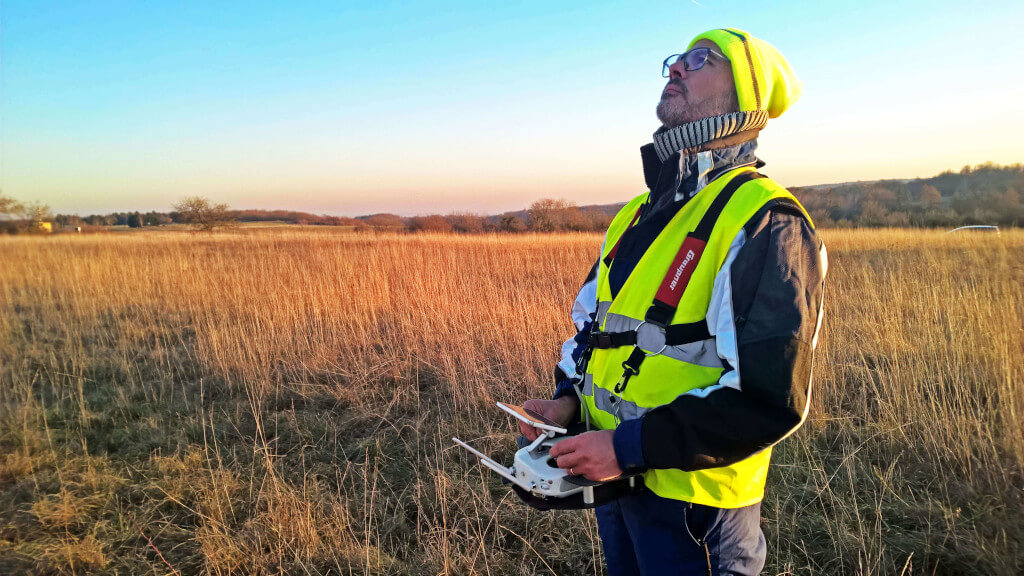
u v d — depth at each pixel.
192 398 4.75
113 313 7.99
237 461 3.54
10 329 7.03
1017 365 3.75
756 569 1.17
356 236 19.19
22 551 2.66
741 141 1.17
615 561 1.35
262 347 5.60
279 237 20.34
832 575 2.35
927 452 3.09
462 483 3.12
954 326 4.82
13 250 12.90
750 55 1.15
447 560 2.45
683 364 1.06
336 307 7.02
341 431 4.02
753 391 0.93
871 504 2.76
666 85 1.26
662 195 1.20
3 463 3.54
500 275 9.17
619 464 1.00
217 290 8.61
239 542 2.67
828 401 3.96
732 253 1.01
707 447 0.96
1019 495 2.59
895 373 3.92
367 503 3.02
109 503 3.07
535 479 1.13
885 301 6.14
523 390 4.47
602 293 1.31
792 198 1.04
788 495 2.86
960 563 2.32
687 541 1.13
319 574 2.45
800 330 0.94
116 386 5.02
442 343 5.46
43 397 4.61
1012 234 14.02
